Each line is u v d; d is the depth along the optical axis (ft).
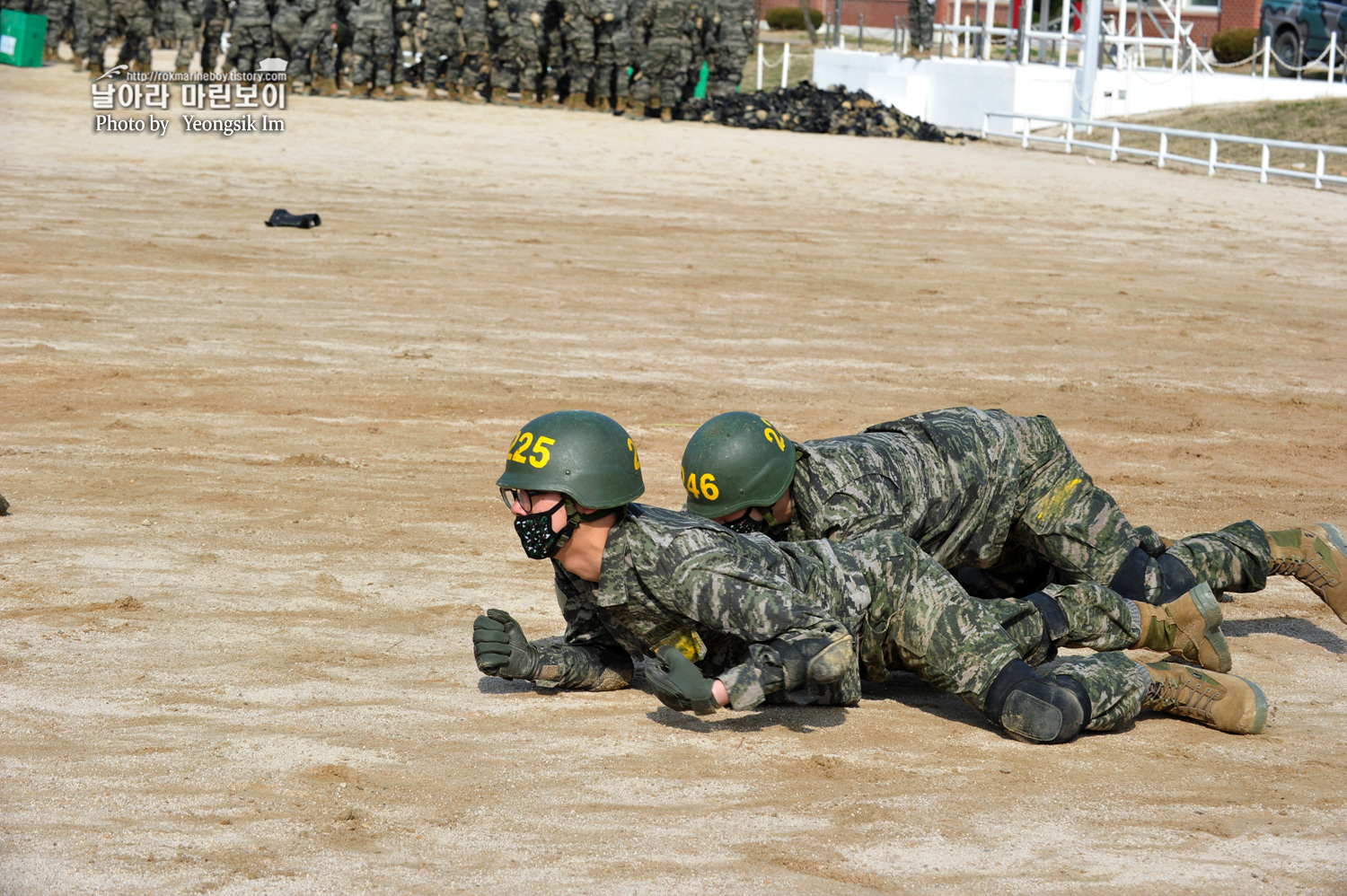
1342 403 38.58
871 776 14.69
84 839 12.42
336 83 124.26
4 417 31.35
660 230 65.77
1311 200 84.99
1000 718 15.72
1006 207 78.89
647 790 14.11
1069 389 38.96
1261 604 22.18
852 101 122.11
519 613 20.24
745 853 12.60
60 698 16.17
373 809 13.39
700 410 34.53
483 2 121.80
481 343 41.47
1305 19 123.54
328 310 45.29
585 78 121.80
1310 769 15.30
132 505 25.11
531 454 14.75
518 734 15.65
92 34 122.72
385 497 26.43
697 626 15.64
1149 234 71.10
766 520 16.72
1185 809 14.07
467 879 11.89
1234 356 44.47
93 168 76.59
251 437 30.66
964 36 160.76
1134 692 16.07
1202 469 31.22
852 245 64.13
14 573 21.03
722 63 125.18
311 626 19.34
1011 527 18.61
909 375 39.75
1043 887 12.06
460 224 64.44
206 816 13.05
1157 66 143.95
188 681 16.94
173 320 42.70
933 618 15.79
